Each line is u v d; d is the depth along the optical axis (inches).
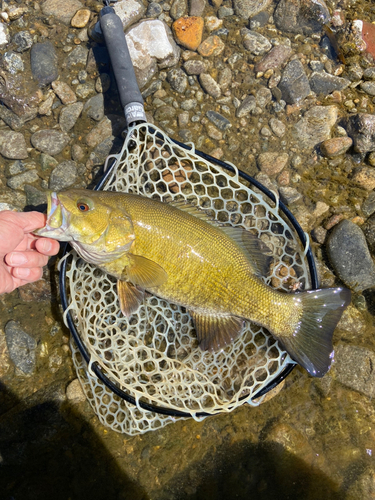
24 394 21.5
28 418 21.1
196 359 21.3
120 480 20.5
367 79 24.4
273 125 23.9
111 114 23.8
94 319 21.3
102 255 17.9
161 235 17.8
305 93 24.0
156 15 24.5
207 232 18.2
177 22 24.2
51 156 23.5
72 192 17.2
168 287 18.4
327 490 20.0
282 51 24.2
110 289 20.3
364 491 19.9
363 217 23.2
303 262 21.1
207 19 24.6
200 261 18.1
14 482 20.3
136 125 20.9
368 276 22.1
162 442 21.1
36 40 23.9
